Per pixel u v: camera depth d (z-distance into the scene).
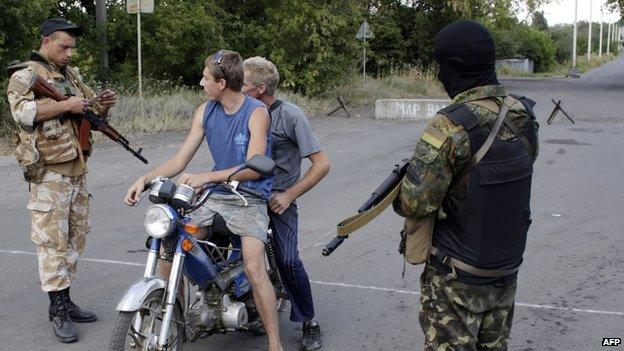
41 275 4.56
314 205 8.23
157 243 3.60
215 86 3.80
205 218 3.82
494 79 2.89
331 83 21.47
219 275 3.90
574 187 9.05
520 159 2.88
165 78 20.25
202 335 4.06
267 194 3.91
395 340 4.59
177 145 12.73
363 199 8.51
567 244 6.63
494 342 3.07
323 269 5.99
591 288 5.49
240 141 3.83
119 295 5.37
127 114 14.75
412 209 2.81
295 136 4.14
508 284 3.00
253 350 4.41
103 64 18.34
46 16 14.04
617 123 15.98
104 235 7.04
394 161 11.23
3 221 7.55
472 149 2.78
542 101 22.42
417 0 31.48
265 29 21.02
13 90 4.36
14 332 4.71
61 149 4.46
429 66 30.45
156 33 18.77
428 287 2.99
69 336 4.53
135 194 3.64
